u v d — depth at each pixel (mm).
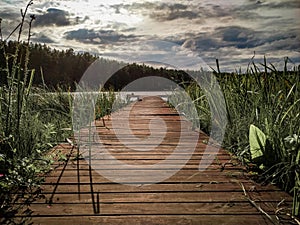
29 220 1540
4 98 2744
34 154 2590
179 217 1576
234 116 3404
